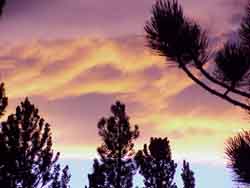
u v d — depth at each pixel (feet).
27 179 73.61
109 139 120.78
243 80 14.33
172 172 126.31
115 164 119.34
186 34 14.05
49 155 76.89
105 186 116.88
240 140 13.78
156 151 125.49
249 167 13.28
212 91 14.51
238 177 13.46
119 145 120.47
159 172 124.88
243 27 13.93
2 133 73.82
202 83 14.56
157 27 14.29
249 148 13.39
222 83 14.34
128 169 119.44
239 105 14.28
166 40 14.25
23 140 74.74
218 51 14.47
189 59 14.33
